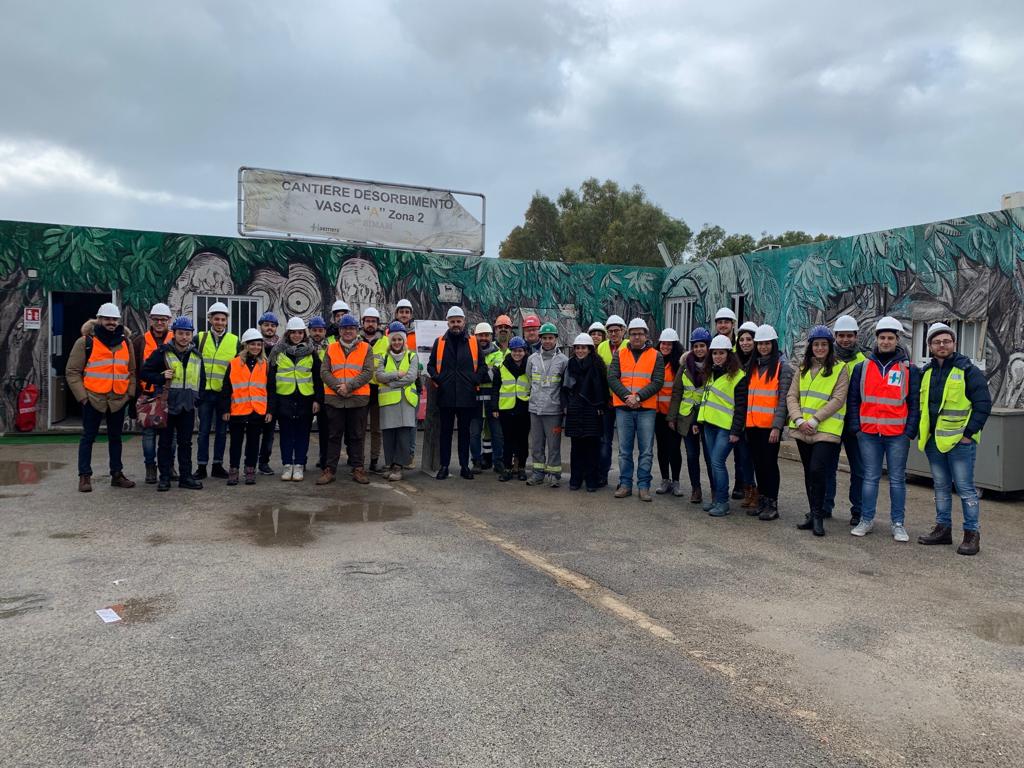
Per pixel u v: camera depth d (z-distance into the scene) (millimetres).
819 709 3600
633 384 8305
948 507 6703
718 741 3277
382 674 3836
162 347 8172
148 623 4434
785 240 46406
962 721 3516
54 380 13516
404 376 9133
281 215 14094
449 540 6492
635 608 4926
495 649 4188
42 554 5801
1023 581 5719
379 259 14820
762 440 7457
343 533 6629
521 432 9586
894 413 6742
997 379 10680
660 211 43188
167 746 3121
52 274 12664
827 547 6578
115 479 8367
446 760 3068
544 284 16297
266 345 9422
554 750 3166
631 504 8203
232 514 7250
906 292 12016
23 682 3656
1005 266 10531
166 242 13320
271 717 3375
